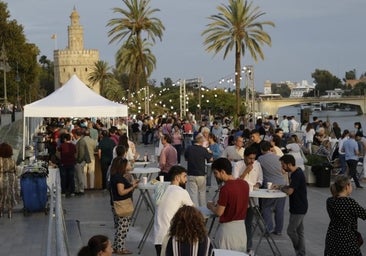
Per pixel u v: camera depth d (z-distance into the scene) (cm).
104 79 10131
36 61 8119
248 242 1052
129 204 1070
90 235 1241
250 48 4428
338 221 766
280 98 10825
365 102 10850
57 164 1850
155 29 5203
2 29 7088
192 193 1327
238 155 1403
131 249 1121
